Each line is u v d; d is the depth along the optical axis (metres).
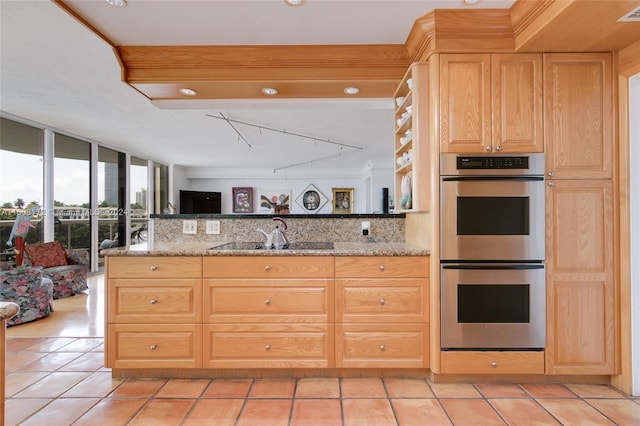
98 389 1.92
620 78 1.90
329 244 2.43
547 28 1.68
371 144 5.95
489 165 1.92
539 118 1.92
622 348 1.88
